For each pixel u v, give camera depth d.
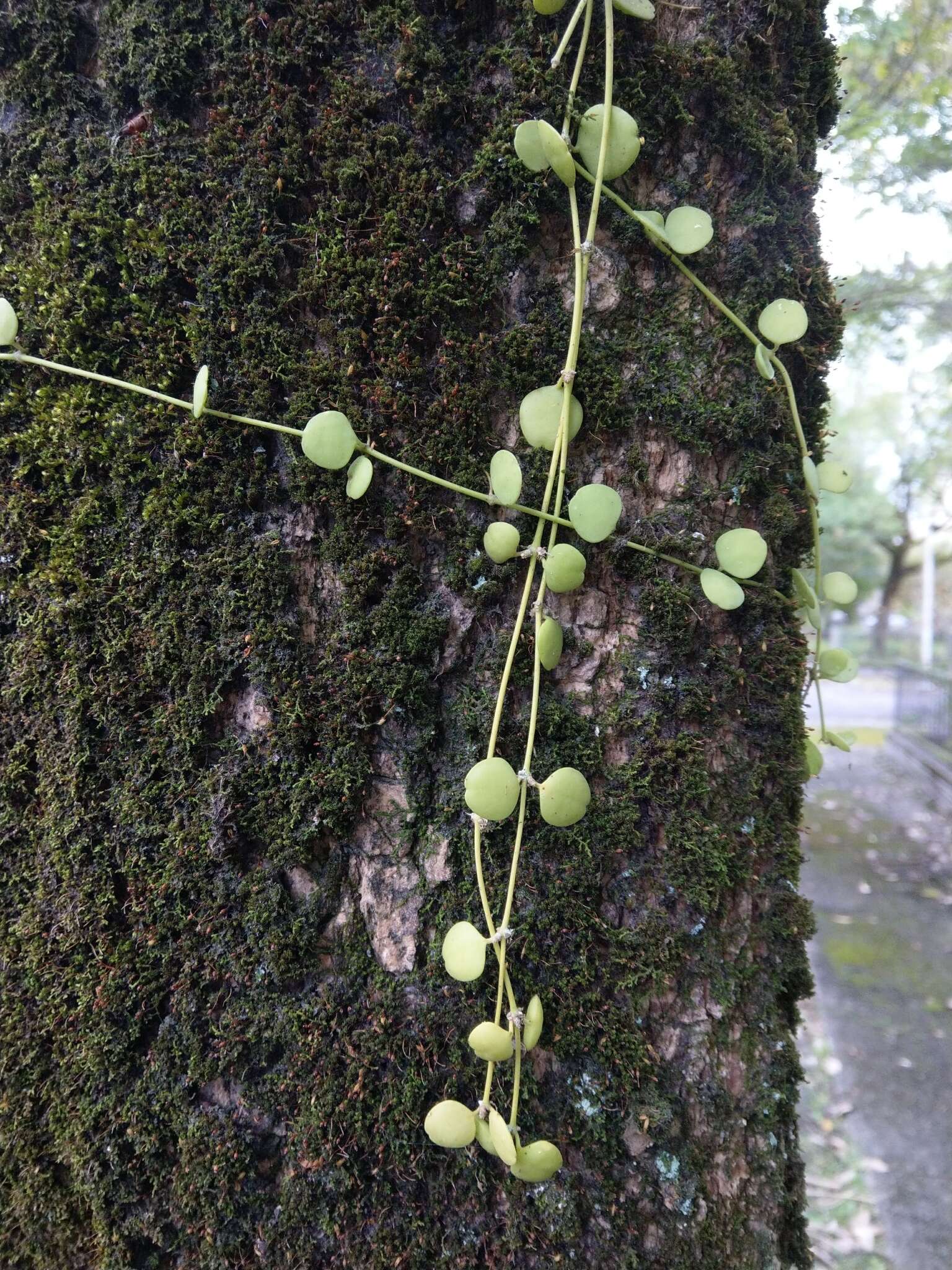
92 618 0.19
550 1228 0.18
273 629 0.19
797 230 0.20
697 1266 0.19
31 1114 0.20
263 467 0.19
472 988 0.19
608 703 0.19
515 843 0.18
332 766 0.19
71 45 0.19
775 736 0.20
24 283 0.19
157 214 0.19
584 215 0.19
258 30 0.18
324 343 0.19
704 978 0.19
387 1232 0.19
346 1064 0.19
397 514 0.19
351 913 0.19
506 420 0.19
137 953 0.19
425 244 0.18
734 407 0.19
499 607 0.19
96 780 0.19
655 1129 0.19
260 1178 0.19
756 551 0.19
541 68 0.18
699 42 0.19
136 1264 0.19
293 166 0.18
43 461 0.19
